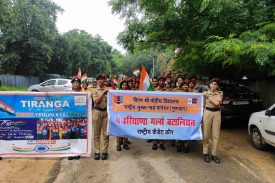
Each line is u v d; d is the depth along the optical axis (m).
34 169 5.37
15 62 31.34
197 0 7.86
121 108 6.19
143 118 6.25
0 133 5.84
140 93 6.19
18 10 30.22
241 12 7.85
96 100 5.89
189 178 5.03
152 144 7.38
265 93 11.52
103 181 4.87
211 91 5.97
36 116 5.89
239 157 6.34
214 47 6.81
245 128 9.52
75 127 6.02
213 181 4.92
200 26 8.25
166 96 6.23
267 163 5.94
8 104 5.83
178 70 13.54
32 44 31.80
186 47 10.33
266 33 6.87
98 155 6.03
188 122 6.31
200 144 7.43
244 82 12.66
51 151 5.96
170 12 8.48
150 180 4.92
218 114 5.95
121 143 6.82
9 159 5.87
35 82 35.34
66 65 39.69
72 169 5.40
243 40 6.94
